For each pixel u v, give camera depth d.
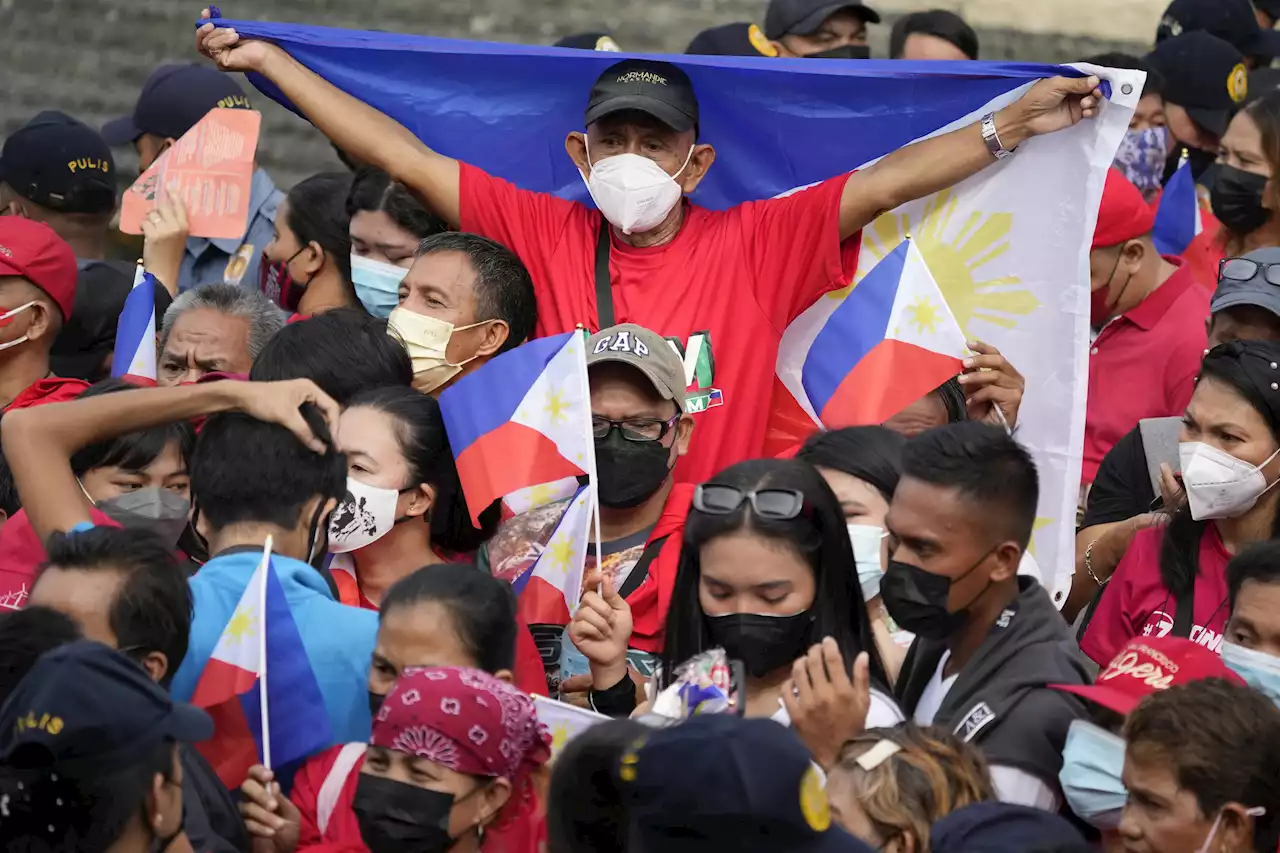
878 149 12.04
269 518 8.52
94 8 24.72
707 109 12.27
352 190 13.03
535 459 9.59
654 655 9.56
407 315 11.24
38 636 7.22
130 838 6.20
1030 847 5.85
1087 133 11.26
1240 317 11.24
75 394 12.10
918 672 8.57
